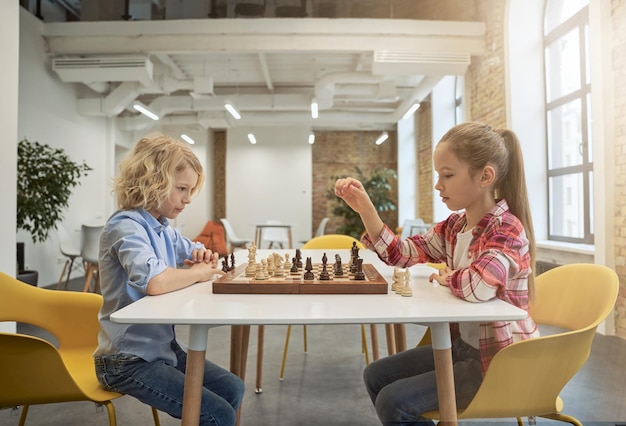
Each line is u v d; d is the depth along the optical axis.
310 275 1.07
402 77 7.24
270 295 0.97
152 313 0.78
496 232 1.01
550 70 4.39
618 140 2.94
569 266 1.25
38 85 5.59
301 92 8.45
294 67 7.12
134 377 1.02
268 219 10.22
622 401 1.88
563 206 4.21
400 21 4.91
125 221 1.08
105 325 1.07
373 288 0.99
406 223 7.28
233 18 5.33
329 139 10.85
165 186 1.12
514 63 4.48
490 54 4.85
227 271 1.20
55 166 4.44
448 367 0.86
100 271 1.10
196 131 10.03
